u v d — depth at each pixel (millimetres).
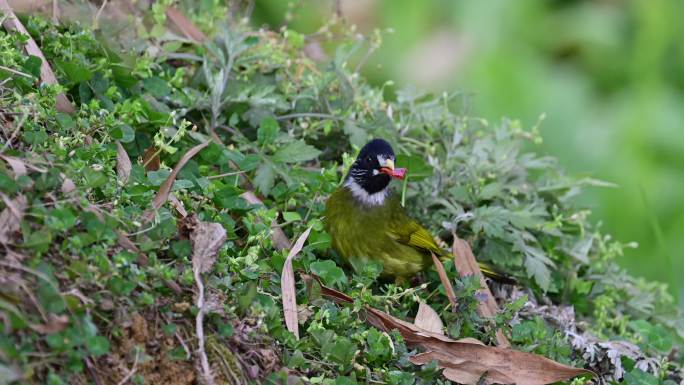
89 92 10344
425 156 12383
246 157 10711
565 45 18703
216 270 8539
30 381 6945
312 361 8742
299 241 9508
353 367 8828
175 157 10422
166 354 7785
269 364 8289
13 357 6855
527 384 9398
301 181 11008
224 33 11648
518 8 18375
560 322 10930
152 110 10414
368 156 10883
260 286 9172
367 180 10852
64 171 8312
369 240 10875
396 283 10914
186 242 8398
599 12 18812
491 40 18312
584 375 9633
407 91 12922
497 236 11422
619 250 12648
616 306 12484
